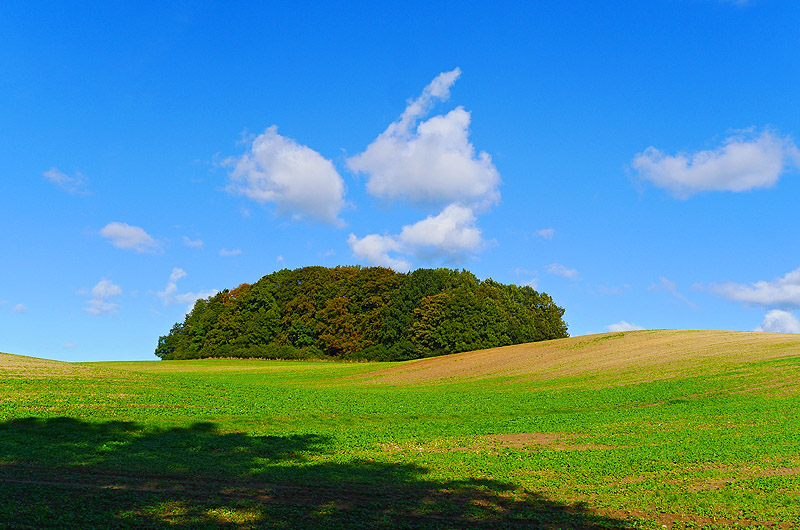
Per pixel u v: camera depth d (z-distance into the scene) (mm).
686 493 20578
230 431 30406
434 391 56031
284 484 20156
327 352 111562
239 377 75812
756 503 19547
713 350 67438
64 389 37562
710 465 24781
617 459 25688
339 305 109250
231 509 16625
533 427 34000
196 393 41688
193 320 126625
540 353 80312
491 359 80625
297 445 27359
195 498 17703
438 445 28688
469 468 23828
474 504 18719
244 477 20766
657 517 18156
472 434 31828
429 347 101562
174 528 14664
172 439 27078
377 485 20625
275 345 113562
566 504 19156
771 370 53500
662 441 29922
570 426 34469
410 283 106938
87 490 17891
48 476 19375
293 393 47219
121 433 27656
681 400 44594
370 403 43156
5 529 13703
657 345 75312
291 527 15438
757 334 77812
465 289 104750
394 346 103875
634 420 36656
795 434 31203
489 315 100812
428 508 18062
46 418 29375
